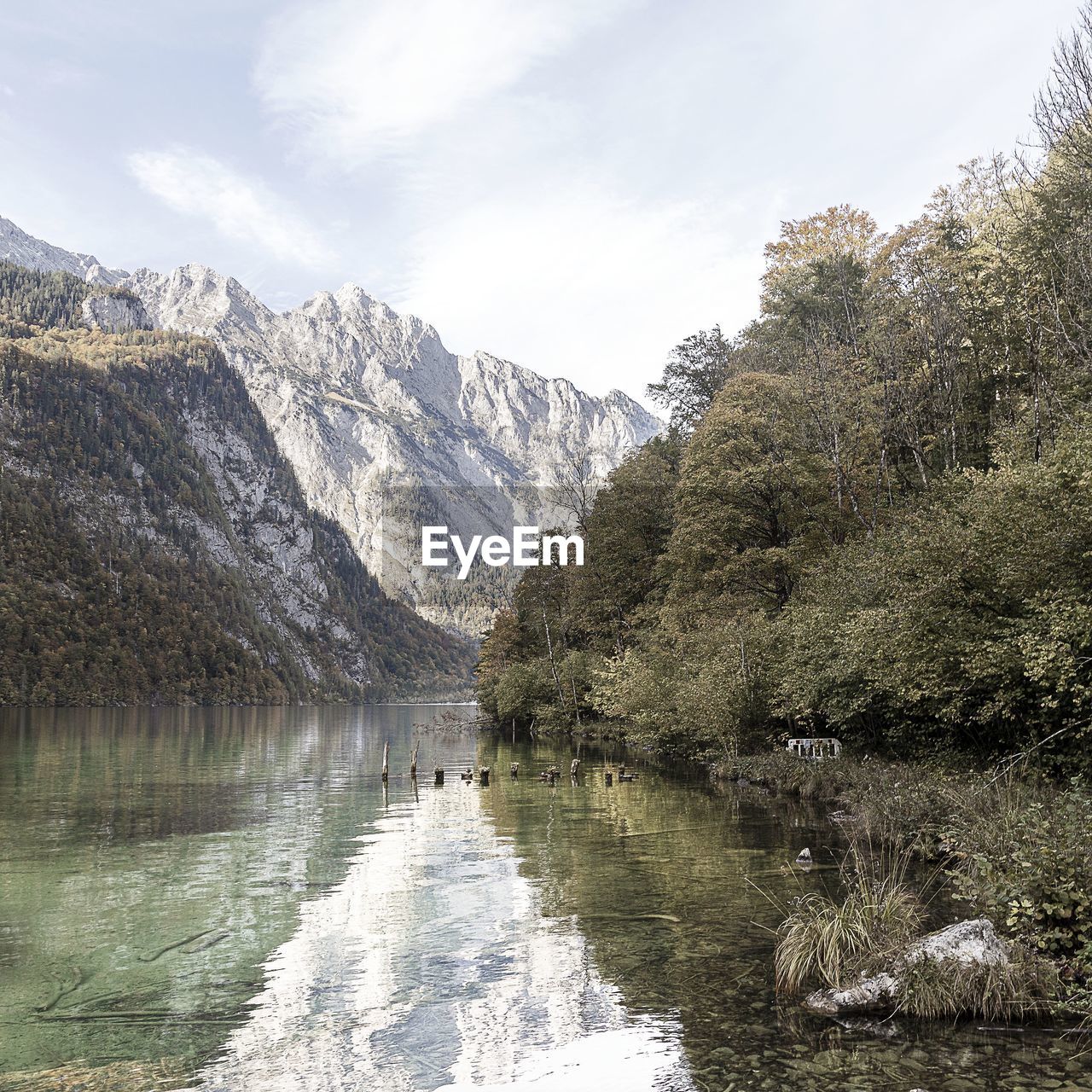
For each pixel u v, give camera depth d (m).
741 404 47.81
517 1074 8.23
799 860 17.23
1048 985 9.16
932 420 42.81
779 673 33.59
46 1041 9.48
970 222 51.50
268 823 25.59
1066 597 17.89
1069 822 11.42
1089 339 30.97
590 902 14.99
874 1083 7.66
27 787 36.16
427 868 18.56
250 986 11.17
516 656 87.75
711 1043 8.73
